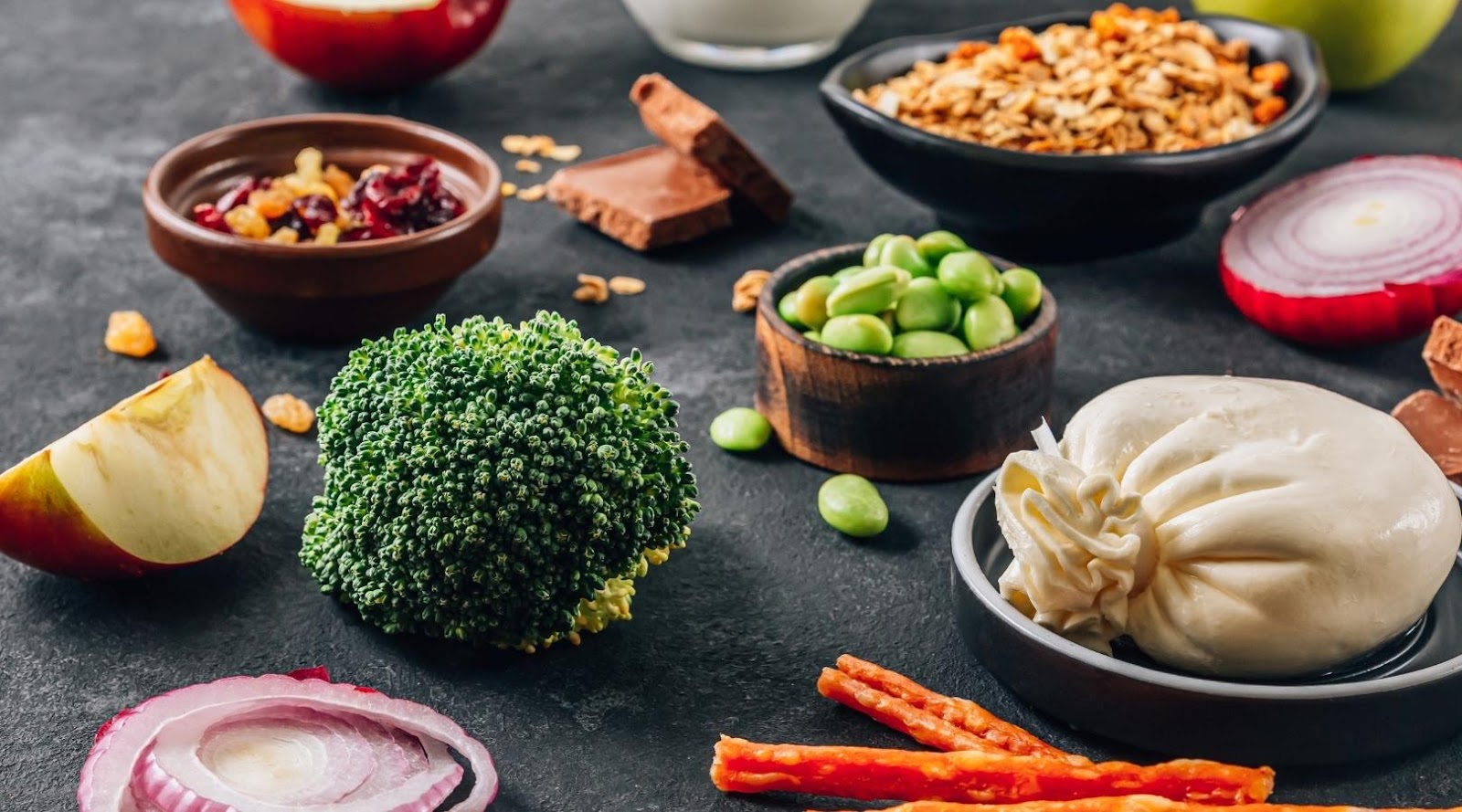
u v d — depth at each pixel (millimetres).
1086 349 1873
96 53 2850
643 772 1176
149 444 1336
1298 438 1188
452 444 1227
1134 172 1816
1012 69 2061
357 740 1124
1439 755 1178
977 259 1592
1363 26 2488
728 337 1908
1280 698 1083
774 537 1498
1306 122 1912
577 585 1256
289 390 1755
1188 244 2164
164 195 1835
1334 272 1831
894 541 1494
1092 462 1228
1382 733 1112
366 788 1079
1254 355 1863
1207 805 1075
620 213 2115
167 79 2729
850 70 2094
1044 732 1212
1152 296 2012
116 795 1047
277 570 1430
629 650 1322
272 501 1545
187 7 3109
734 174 2152
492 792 1106
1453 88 2705
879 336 1529
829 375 1539
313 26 2424
